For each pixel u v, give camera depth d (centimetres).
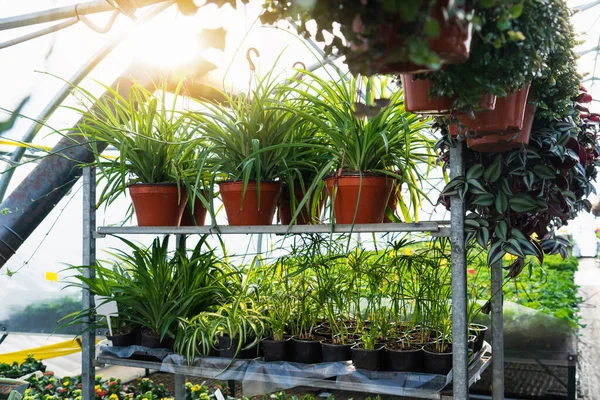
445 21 84
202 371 204
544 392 371
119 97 207
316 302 220
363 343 193
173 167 209
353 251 232
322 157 196
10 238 265
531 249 150
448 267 209
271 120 192
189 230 189
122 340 224
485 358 214
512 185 160
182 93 239
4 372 332
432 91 112
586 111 192
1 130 293
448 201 185
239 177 191
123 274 246
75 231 357
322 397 375
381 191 171
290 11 86
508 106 134
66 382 327
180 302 218
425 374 175
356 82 176
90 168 216
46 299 350
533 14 109
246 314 214
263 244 404
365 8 79
